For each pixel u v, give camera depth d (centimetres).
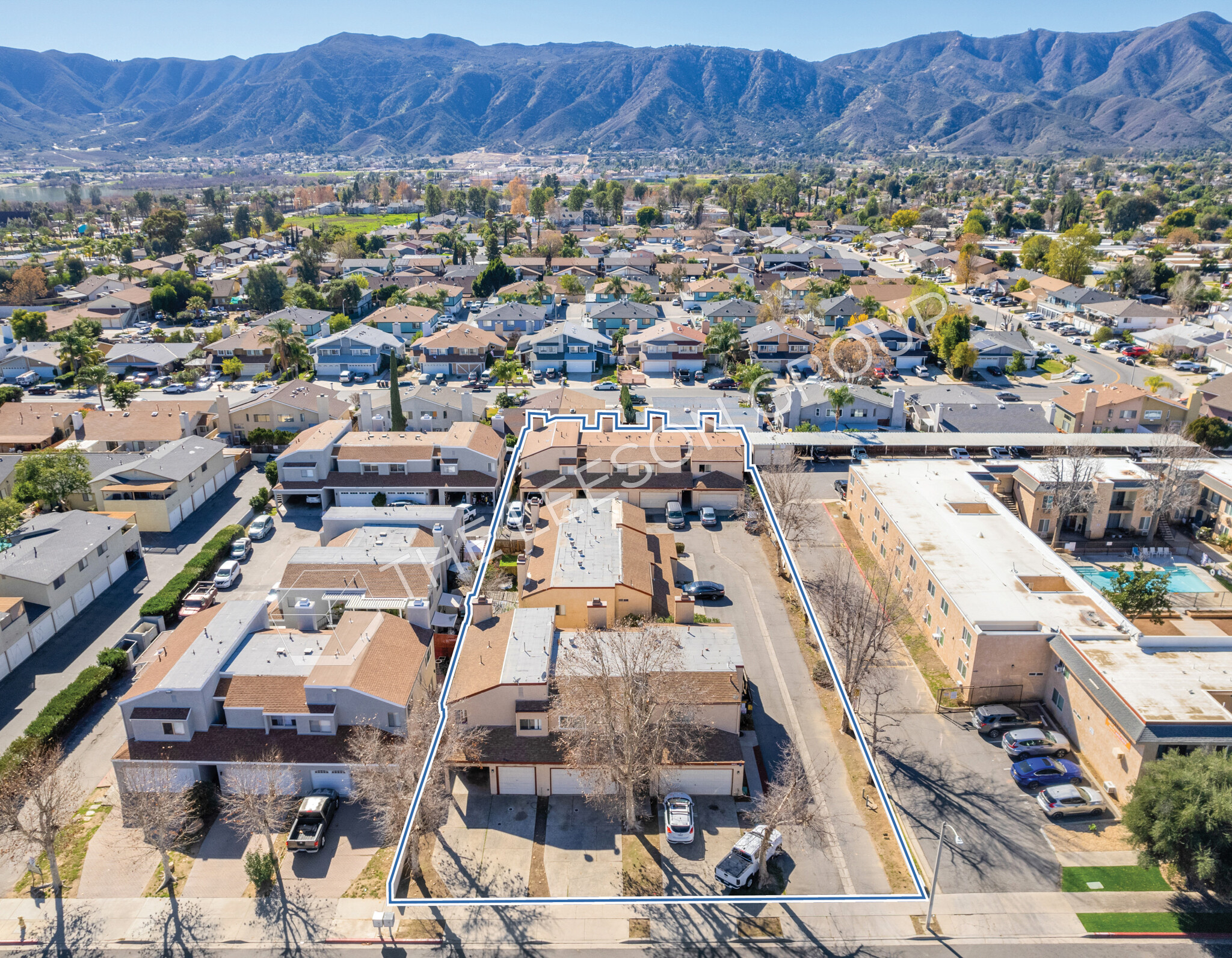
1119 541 7375
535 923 3806
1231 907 3831
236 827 4475
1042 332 15525
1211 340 13550
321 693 4641
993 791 4506
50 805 4125
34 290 17575
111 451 9506
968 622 5131
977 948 3641
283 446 9506
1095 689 4594
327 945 3762
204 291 18062
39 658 5903
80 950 3797
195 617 5397
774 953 3638
